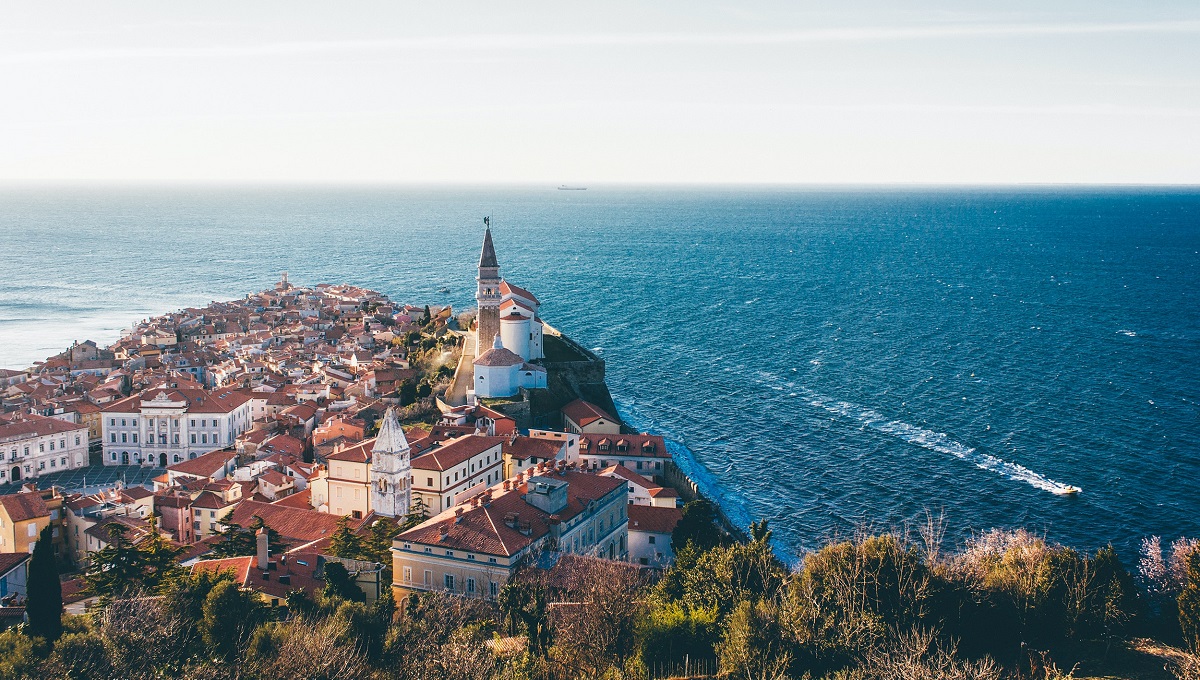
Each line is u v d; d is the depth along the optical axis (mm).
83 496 160500
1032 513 168625
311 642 84938
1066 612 94375
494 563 113562
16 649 85188
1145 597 111125
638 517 148500
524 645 92250
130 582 115500
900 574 93688
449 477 147000
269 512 145625
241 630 93375
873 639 85562
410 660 86188
